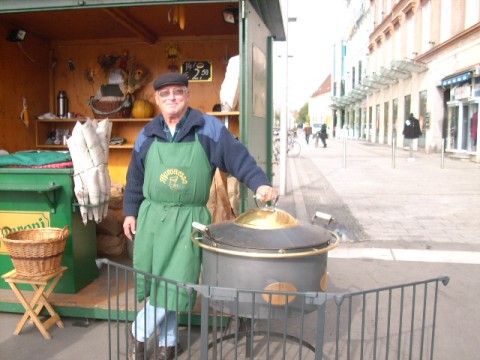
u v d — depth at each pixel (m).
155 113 5.65
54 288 3.89
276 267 2.36
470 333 3.77
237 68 4.71
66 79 5.78
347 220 7.77
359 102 43.72
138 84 5.55
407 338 3.67
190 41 5.54
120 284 4.15
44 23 5.03
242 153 2.87
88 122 3.62
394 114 29.50
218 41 5.50
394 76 27.67
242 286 2.40
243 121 3.73
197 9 4.59
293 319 3.96
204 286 2.24
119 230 4.77
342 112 54.66
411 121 18.19
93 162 3.65
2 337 3.55
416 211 8.48
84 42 5.68
